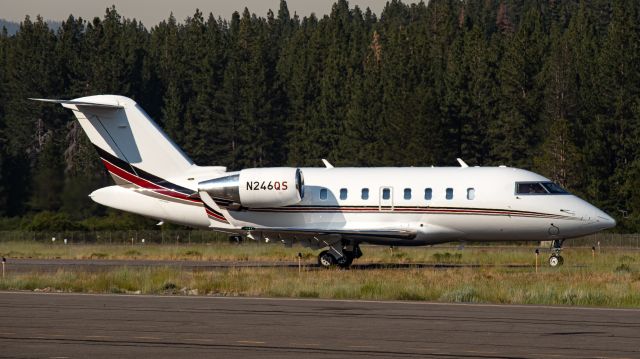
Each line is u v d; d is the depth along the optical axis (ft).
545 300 186.50
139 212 287.89
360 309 174.60
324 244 269.85
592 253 342.03
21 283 224.12
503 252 346.54
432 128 655.76
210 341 136.67
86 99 284.61
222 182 275.18
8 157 484.74
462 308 175.83
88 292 213.25
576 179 607.37
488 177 267.59
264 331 146.20
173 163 285.43
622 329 147.64
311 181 277.23
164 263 309.42
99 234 466.70
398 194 269.85
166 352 128.16
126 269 252.01
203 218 284.00
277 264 298.35
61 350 129.80
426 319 159.74
